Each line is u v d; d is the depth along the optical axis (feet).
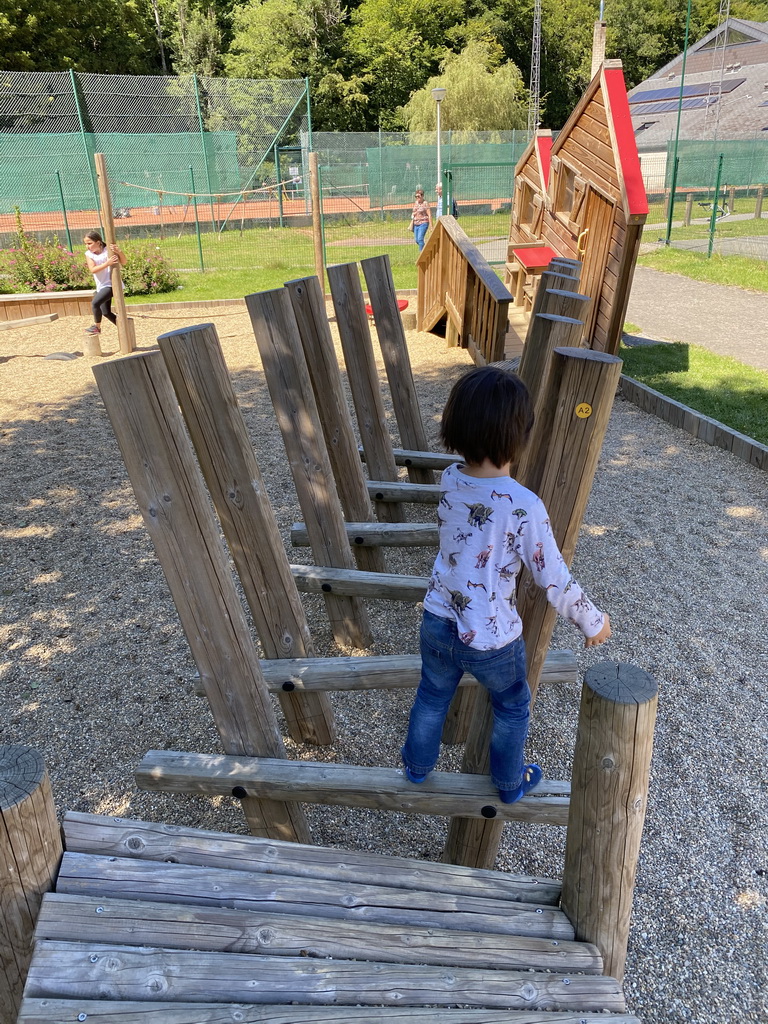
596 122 26.86
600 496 19.57
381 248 67.92
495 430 6.21
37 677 12.81
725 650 13.28
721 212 80.18
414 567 16.58
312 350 13.33
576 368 6.53
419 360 32.71
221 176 81.87
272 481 21.15
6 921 5.54
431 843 9.66
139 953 5.47
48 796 5.53
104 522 18.69
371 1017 5.42
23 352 35.88
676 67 122.62
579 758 6.08
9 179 74.23
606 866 6.22
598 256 27.30
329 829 9.87
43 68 120.57
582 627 6.44
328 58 140.77
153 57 153.58
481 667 6.55
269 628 9.91
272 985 5.52
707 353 31.55
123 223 77.10
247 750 8.18
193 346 8.10
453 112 122.62
